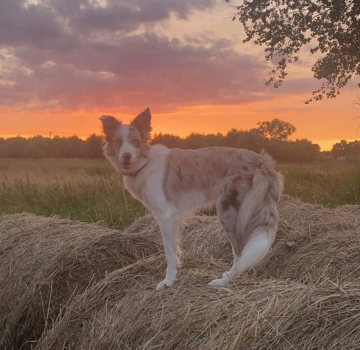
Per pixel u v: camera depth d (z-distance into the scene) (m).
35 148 52.28
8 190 11.87
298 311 2.80
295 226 6.15
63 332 4.05
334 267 4.89
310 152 40.66
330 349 2.55
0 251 5.23
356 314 2.66
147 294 3.84
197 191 4.61
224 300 3.36
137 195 4.84
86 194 11.13
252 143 35.19
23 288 4.77
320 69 16.12
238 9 16.36
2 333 4.75
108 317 3.79
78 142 50.62
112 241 5.09
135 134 4.73
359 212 6.72
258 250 4.19
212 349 2.86
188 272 4.34
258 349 2.71
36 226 5.73
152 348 3.21
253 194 4.40
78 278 4.73
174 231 4.56
